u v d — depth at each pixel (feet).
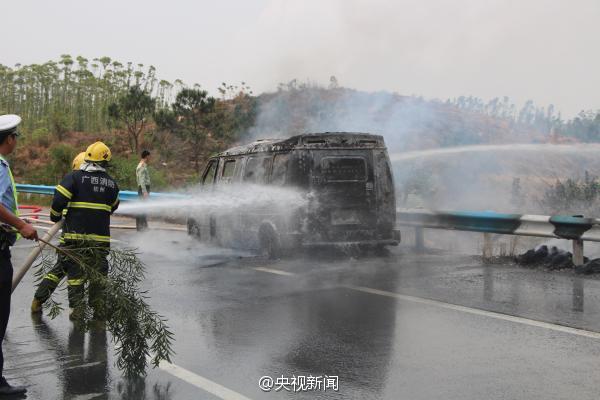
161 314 20.29
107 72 156.46
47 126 145.48
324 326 18.49
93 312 15.98
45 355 16.31
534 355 15.44
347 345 16.60
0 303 13.55
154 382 14.19
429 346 16.37
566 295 21.93
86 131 138.51
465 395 12.96
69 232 19.04
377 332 17.78
